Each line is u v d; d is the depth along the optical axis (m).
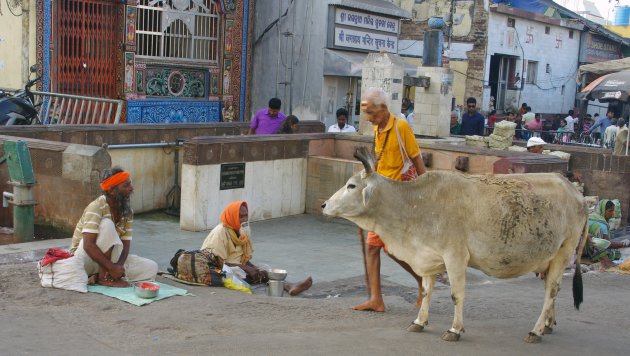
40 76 15.95
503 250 5.05
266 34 20.58
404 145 5.89
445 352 4.92
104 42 17.28
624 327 5.91
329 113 20.22
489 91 26.11
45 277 6.16
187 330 5.20
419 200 5.17
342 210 5.30
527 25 27.78
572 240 5.39
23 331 5.03
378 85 13.59
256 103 20.91
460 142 13.76
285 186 11.60
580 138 21.89
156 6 17.95
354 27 20.31
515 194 5.09
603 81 14.97
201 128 12.90
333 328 5.45
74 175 8.28
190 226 10.16
